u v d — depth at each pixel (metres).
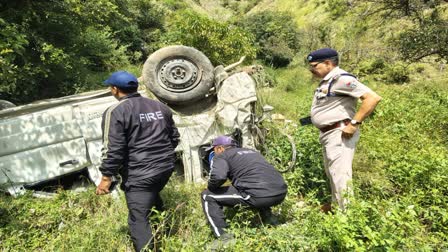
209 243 3.10
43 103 4.42
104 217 3.73
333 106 3.38
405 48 9.87
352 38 12.84
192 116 4.80
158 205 3.50
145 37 15.39
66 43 7.79
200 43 9.92
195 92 4.87
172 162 3.25
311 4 32.50
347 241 2.54
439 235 3.11
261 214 3.44
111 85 3.15
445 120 6.18
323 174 4.30
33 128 4.13
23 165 4.08
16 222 3.63
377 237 2.55
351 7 11.97
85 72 8.53
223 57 9.98
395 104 7.14
